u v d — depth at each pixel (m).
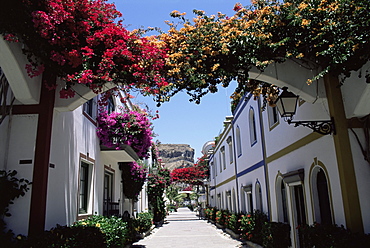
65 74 5.78
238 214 14.62
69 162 7.57
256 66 5.45
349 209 5.34
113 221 8.95
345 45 4.80
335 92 5.85
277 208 9.64
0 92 6.28
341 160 5.56
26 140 6.16
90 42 5.53
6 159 6.09
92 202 9.45
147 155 13.17
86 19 5.64
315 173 7.01
